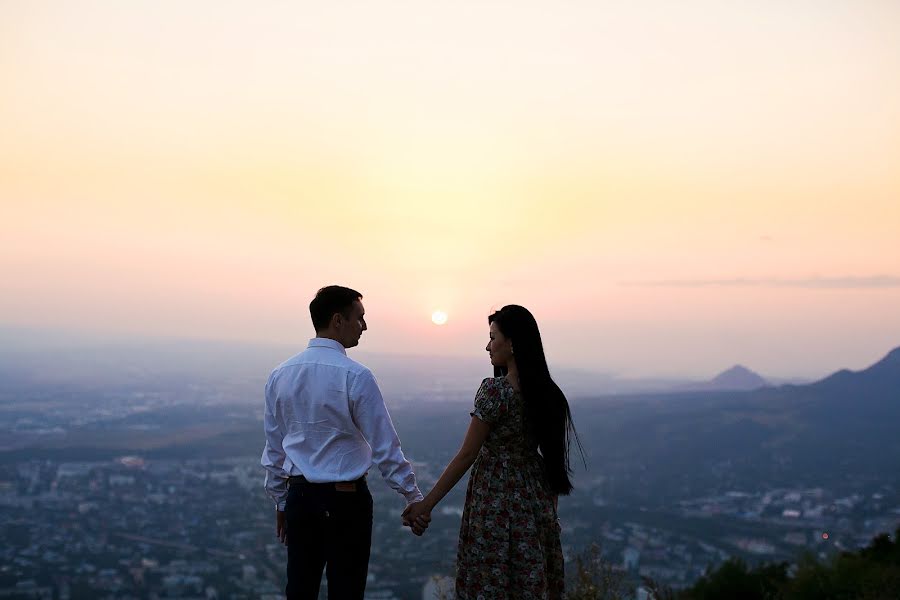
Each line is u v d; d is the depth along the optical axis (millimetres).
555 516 4438
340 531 4184
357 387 4223
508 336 4367
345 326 4395
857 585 9914
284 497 4414
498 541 4285
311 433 4234
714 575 11883
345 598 4160
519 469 4359
